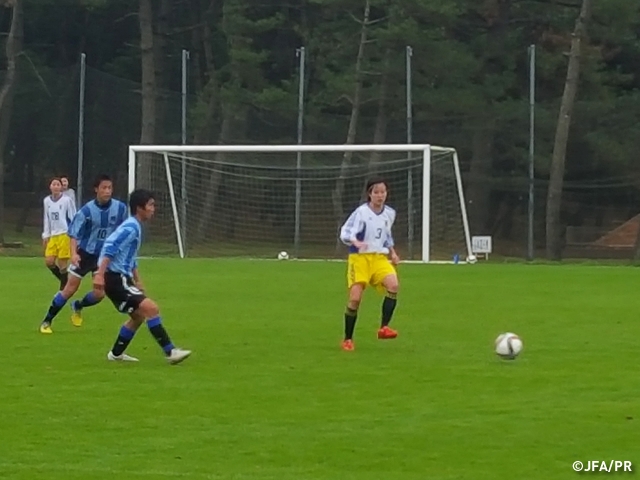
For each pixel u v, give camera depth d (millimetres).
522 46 91938
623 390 21797
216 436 17984
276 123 87750
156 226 81312
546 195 86688
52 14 102938
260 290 45688
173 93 91125
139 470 15938
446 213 79312
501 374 23703
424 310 37594
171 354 24922
